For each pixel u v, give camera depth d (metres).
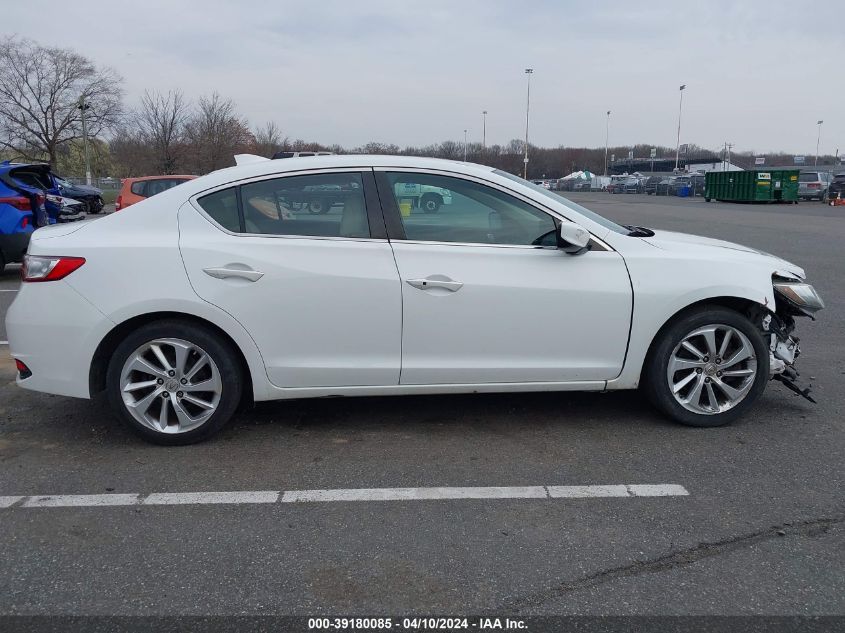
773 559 2.86
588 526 3.13
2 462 3.83
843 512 3.24
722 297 4.15
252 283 3.84
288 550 2.95
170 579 2.74
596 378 4.14
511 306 3.97
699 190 49.53
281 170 4.00
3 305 8.43
